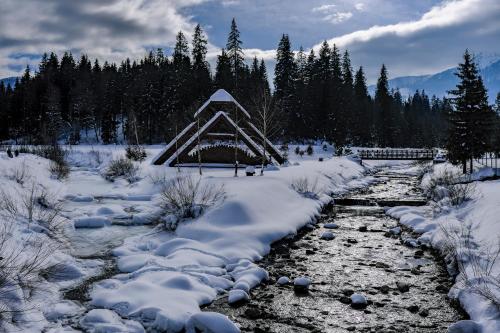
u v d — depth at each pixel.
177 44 89.81
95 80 97.25
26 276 8.74
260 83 72.19
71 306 8.26
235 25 74.69
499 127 39.84
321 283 10.06
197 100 64.25
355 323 8.00
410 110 106.25
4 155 23.17
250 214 14.46
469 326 7.18
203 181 19.67
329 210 19.86
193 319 7.52
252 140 31.42
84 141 81.81
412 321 8.06
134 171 27.86
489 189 17.11
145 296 8.55
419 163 46.62
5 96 90.12
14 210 13.01
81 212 16.89
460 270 9.90
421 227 15.12
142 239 13.27
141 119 73.50
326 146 60.47
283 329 7.74
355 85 92.12
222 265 10.92
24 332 6.91
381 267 11.25
